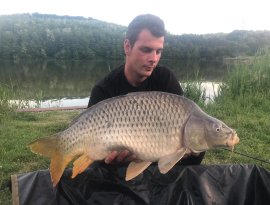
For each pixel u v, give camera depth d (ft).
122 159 7.15
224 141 6.84
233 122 17.74
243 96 22.84
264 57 26.94
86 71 70.03
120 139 6.87
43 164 12.31
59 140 7.07
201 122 6.78
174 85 9.49
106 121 6.88
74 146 7.03
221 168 8.48
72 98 32.81
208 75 47.09
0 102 20.26
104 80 9.41
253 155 13.25
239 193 8.29
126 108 6.84
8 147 13.85
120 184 7.87
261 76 24.62
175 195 8.02
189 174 8.32
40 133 16.02
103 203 7.75
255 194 8.41
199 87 22.90
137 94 6.91
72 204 7.65
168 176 8.19
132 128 6.83
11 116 19.57
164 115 6.79
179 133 6.82
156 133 6.81
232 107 20.79
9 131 16.15
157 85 9.37
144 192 7.93
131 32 8.50
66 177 7.78
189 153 7.30
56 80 50.14
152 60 8.43
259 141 14.93
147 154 6.89
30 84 43.65
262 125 17.22
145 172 8.16
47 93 35.73
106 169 7.93
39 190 7.60
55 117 19.77
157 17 8.35
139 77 8.92
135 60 8.56
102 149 6.95
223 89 24.44
